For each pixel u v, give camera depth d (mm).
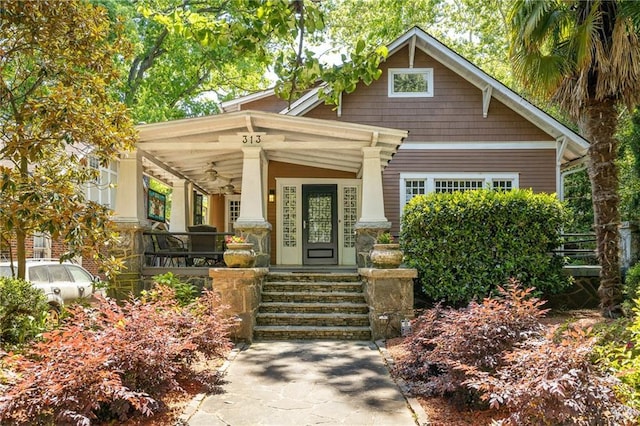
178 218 14070
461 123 13547
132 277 8953
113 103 7227
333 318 8344
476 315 4867
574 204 18328
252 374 5973
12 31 6293
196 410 4727
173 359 5309
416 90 13703
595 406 3205
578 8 8219
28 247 12766
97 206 6406
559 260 9680
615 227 8406
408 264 9562
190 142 9391
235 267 8062
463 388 4590
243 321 7730
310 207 13492
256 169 9367
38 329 5906
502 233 9297
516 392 3389
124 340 4578
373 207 9453
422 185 13586
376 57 6367
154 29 21312
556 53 8656
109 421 4246
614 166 8453
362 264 9422
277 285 9312
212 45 6168
